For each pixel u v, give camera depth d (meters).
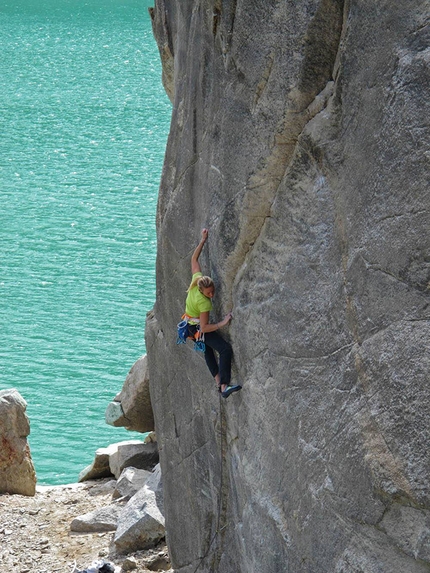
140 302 91.62
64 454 59.16
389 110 13.98
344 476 15.23
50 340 81.44
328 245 15.76
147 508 29.11
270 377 17.78
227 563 21.25
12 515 33.53
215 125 19.05
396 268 13.98
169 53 25.94
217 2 18.33
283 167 17.16
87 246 110.88
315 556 16.19
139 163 155.88
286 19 16.30
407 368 13.80
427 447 13.45
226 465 20.88
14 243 112.06
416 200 13.54
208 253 19.97
